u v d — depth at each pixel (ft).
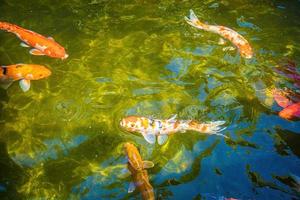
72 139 7.79
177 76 8.77
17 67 8.23
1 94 8.34
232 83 8.63
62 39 9.48
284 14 10.27
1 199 7.09
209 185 7.25
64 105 8.24
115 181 7.26
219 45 9.38
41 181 7.29
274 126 7.91
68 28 9.77
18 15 10.00
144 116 8.05
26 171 7.40
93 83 8.62
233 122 7.99
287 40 9.57
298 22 10.04
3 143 7.72
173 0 10.63
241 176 7.34
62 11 10.20
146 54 9.22
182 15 10.18
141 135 7.79
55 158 7.55
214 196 7.12
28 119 8.04
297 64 9.00
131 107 8.21
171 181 7.28
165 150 7.63
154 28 9.84
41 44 8.62
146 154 7.58
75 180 7.30
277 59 9.09
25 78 8.32
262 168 7.43
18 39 9.39
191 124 7.77
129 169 7.34
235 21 10.03
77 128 7.93
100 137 7.80
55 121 8.02
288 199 7.07
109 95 8.41
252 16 10.19
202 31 9.72
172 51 9.29
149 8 10.39
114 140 7.75
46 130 7.89
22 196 7.13
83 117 8.07
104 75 8.77
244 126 7.93
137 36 9.64
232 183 7.27
